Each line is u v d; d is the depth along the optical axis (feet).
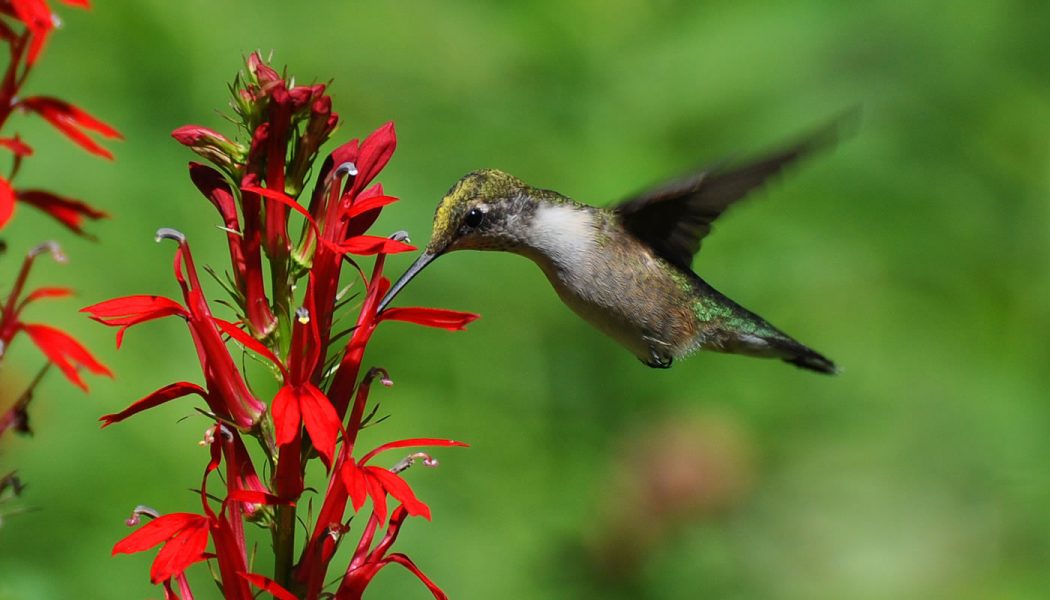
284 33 38.22
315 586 16.01
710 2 39.73
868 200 39.58
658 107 38.01
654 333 28.99
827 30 38.68
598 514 34.55
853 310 38.96
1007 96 40.96
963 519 37.40
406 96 38.11
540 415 36.91
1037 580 36.94
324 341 16.29
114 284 34.96
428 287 36.68
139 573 31.73
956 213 40.29
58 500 32.04
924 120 40.04
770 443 37.24
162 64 37.32
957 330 40.06
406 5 38.65
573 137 37.73
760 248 38.22
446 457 35.81
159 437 33.68
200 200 36.37
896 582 36.24
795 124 37.68
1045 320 40.60
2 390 31.73
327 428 15.01
